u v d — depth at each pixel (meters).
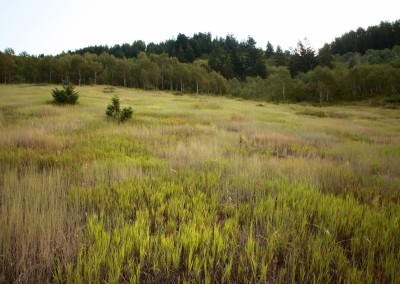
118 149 9.16
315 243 3.09
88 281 2.38
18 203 3.74
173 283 2.61
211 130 14.71
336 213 3.95
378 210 4.34
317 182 5.77
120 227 3.49
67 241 3.04
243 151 9.73
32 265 2.63
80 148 8.81
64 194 4.44
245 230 3.52
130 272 2.58
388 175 7.04
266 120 24.06
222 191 5.17
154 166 6.82
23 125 12.66
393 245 2.99
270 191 5.15
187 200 4.48
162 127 15.16
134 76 95.56
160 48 191.12
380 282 2.65
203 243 3.00
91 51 188.88
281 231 3.41
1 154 7.11
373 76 83.62
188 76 94.62
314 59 129.50
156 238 3.01
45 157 7.23
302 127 19.69
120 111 17.45
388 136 18.16
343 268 2.73
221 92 97.88
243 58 149.00
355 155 9.83
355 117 35.56
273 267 2.86
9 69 80.06
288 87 85.75
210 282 2.55
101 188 4.82
